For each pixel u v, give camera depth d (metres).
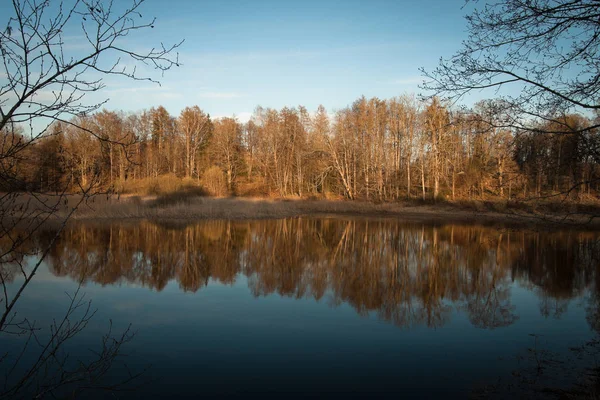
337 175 47.25
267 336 8.41
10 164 2.90
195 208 31.23
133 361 7.16
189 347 7.80
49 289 11.63
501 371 6.69
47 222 24.70
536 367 6.76
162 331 8.63
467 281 13.24
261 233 23.77
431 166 40.25
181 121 57.50
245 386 6.33
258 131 52.91
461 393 6.04
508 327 8.83
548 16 5.32
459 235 22.95
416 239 21.81
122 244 18.86
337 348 7.81
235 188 47.53
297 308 10.37
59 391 5.97
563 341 7.93
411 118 40.22
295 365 7.05
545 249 18.45
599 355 7.15
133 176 39.44
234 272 14.53
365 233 24.02
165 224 25.91
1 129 2.72
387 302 10.97
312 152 43.06
